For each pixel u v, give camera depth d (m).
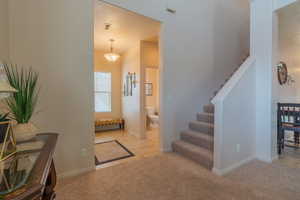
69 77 2.11
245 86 2.59
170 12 3.11
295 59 4.30
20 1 1.75
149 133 4.89
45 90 1.94
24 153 1.00
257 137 2.78
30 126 1.25
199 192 1.83
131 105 4.78
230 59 4.18
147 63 4.34
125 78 5.20
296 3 2.33
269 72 2.61
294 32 3.54
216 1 3.88
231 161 2.37
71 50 2.11
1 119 0.96
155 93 6.89
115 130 5.25
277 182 2.02
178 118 3.31
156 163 2.61
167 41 3.08
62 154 2.09
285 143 3.38
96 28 3.38
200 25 3.59
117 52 5.30
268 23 2.61
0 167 0.82
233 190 1.86
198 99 3.61
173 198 1.73
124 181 2.07
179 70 3.28
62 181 2.04
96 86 5.25
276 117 2.78
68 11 2.07
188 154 2.80
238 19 4.35
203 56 3.66
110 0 2.42
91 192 1.83
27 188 0.65
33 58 1.85
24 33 1.78
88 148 2.31
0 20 1.57
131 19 2.96
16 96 1.23
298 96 4.41
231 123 2.35
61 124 2.07
